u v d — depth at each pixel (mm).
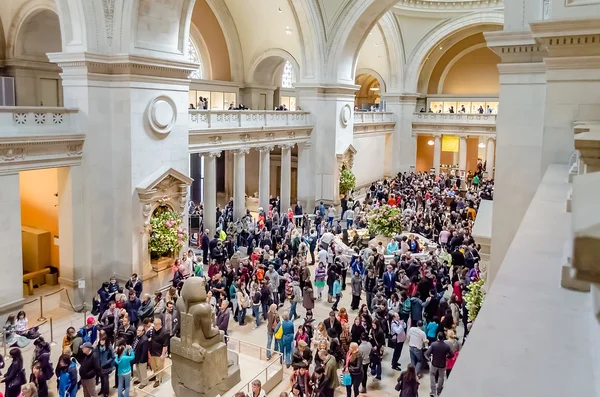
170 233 15664
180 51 16359
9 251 12641
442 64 39094
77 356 9555
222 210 23250
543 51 8992
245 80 29516
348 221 22812
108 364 9797
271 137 23297
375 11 24562
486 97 37531
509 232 9633
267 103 30922
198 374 9391
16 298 12898
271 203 26062
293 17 24969
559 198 5727
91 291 14797
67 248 14469
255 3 26281
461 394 1902
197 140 18734
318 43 24984
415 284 13336
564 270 3117
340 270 15281
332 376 8922
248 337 13008
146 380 10203
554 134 7605
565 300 2918
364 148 34094
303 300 13297
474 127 36250
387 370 11484
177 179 16375
